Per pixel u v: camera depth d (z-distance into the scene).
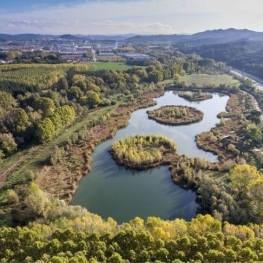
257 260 38.75
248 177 64.88
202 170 84.19
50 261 35.62
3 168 82.94
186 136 113.69
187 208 68.75
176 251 40.69
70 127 114.94
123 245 41.44
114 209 67.94
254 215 59.16
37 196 59.53
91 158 92.12
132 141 100.19
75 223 49.78
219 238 43.28
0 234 43.72
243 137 102.62
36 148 95.94
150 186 78.38
